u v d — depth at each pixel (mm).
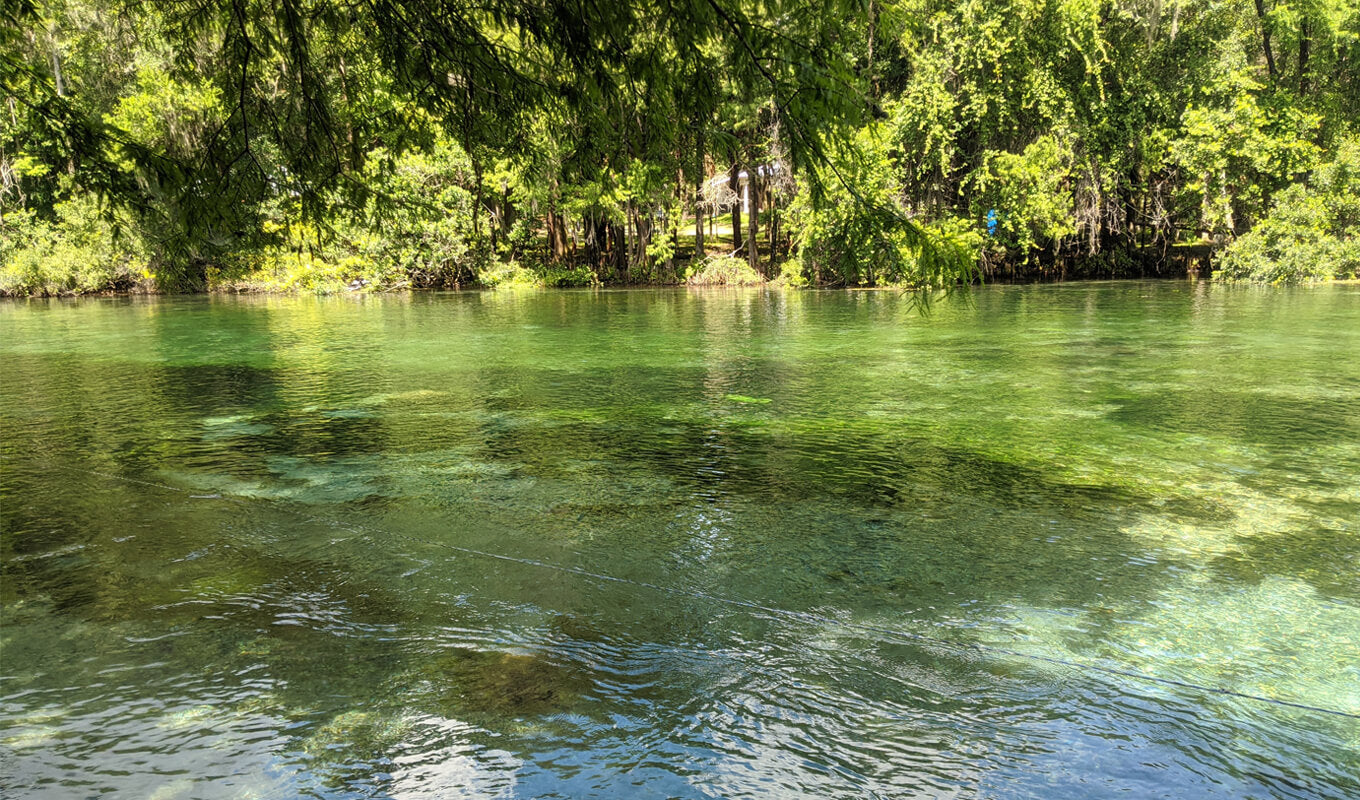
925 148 23109
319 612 2428
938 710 1897
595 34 2977
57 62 21109
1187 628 2322
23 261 25438
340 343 10508
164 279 25938
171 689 1983
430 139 3996
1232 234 23312
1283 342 9086
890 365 7918
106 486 3867
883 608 2465
